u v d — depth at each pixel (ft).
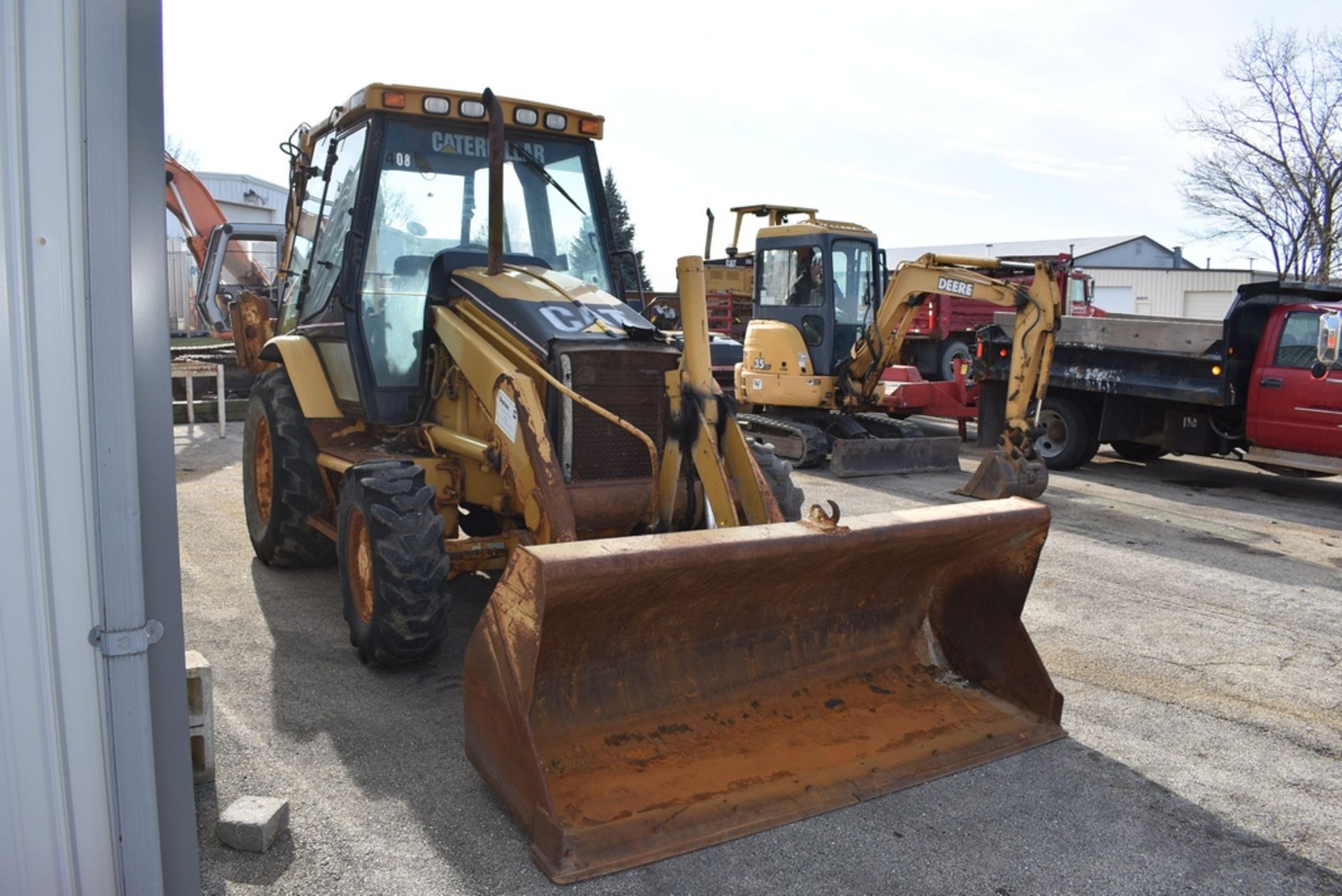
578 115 17.52
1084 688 15.34
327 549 19.51
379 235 16.51
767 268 38.50
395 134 16.47
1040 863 10.18
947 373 54.24
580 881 9.49
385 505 13.91
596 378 14.14
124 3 6.27
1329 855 10.62
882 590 13.71
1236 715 14.43
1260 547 25.63
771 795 10.86
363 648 14.51
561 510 13.12
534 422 13.52
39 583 6.31
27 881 6.54
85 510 6.41
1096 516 29.27
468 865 9.78
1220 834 10.96
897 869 9.95
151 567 6.72
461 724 13.04
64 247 6.20
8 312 6.11
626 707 11.64
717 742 11.62
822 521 11.82
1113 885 9.87
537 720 11.07
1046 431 29.94
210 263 51.70
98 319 6.31
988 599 13.73
